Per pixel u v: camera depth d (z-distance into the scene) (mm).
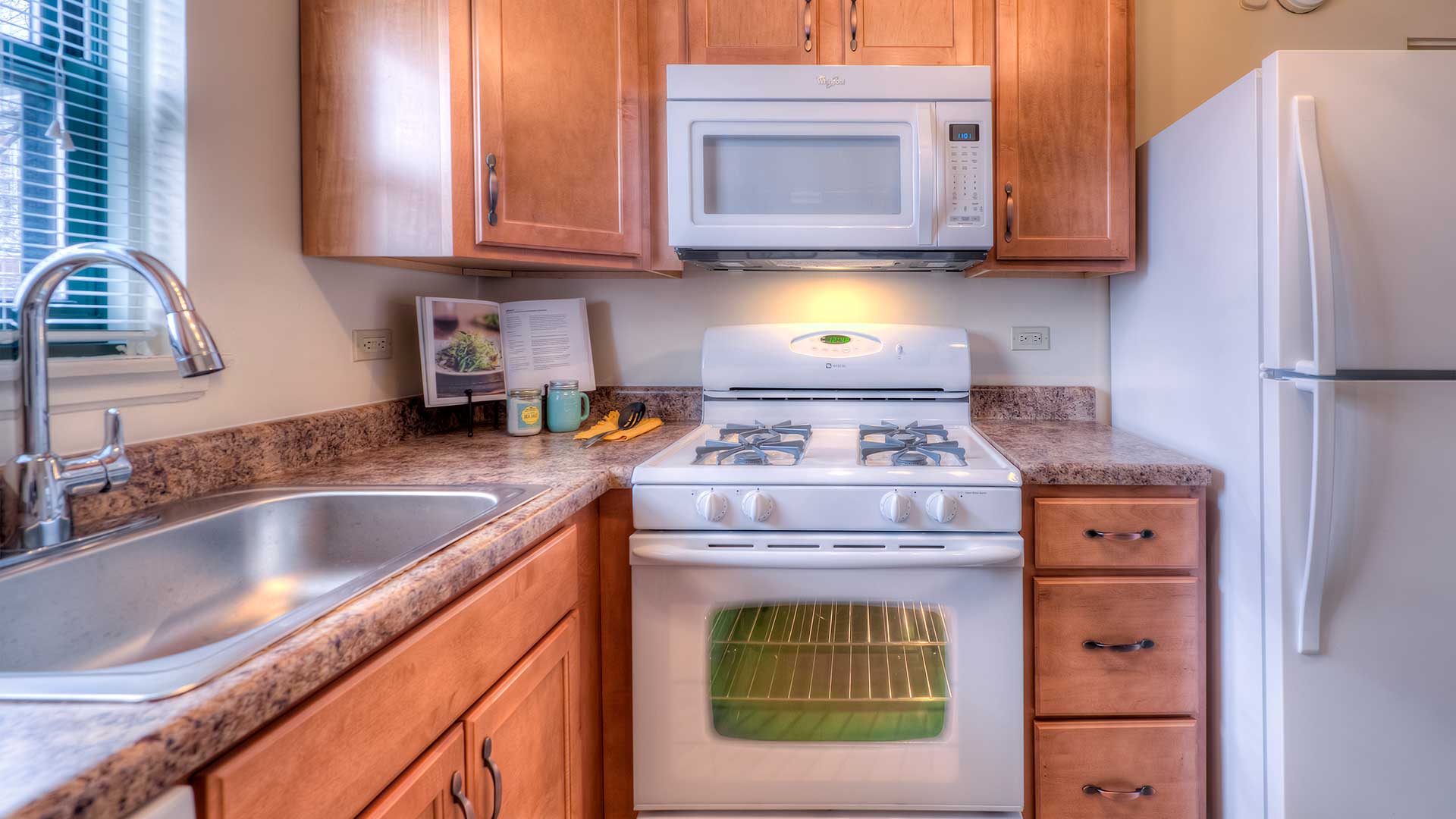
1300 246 1123
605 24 1519
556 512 1006
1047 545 1276
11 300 928
